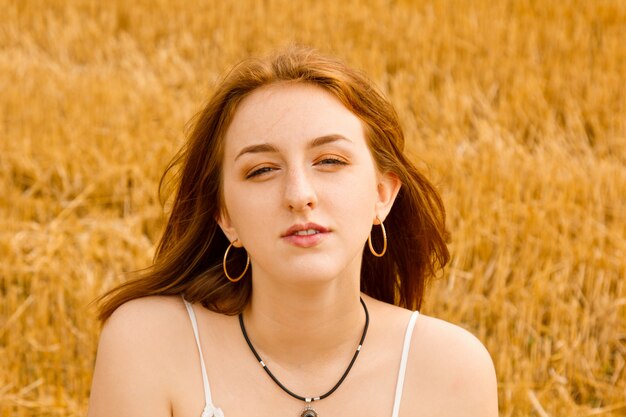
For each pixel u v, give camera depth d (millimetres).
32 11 10609
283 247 2457
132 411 2664
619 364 5113
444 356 2725
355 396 2680
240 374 2695
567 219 6188
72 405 4734
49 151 7160
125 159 7074
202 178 2748
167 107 8000
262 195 2486
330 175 2490
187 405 2682
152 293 2867
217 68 9250
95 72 9000
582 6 10195
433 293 5391
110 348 2732
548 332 5328
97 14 10719
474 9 10219
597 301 5461
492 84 8734
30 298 5402
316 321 2633
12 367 5039
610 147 7613
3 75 8609
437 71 8969
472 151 7180
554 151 7227
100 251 5945
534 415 4812
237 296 2795
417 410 2682
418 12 10281
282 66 2561
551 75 8758
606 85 8312
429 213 2990
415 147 7180
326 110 2516
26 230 6340
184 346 2734
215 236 2883
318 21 10078
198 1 10742
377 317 2783
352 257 2523
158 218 6352
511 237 5941
